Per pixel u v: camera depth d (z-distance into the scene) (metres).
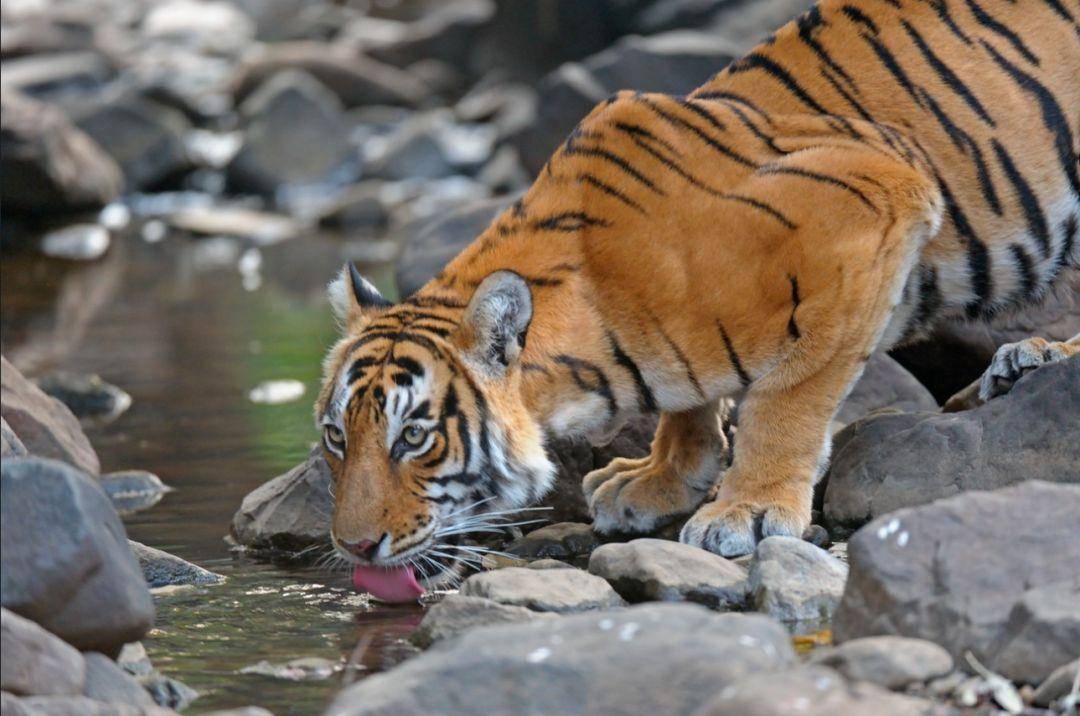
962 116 10.93
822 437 10.41
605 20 43.66
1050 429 10.45
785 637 7.27
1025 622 7.53
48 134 31.92
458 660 6.93
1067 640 7.39
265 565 10.84
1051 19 11.20
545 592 9.02
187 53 53.56
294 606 9.73
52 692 7.20
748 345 10.20
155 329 21.48
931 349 13.42
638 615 7.31
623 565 9.44
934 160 10.88
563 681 6.82
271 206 36.56
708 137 10.42
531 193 10.56
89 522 7.75
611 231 10.15
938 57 11.01
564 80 27.06
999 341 13.13
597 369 10.05
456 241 15.78
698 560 9.42
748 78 10.99
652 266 10.05
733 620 7.27
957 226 10.94
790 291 10.13
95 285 25.61
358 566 9.62
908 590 7.94
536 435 9.87
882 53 11.01
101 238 31.12
